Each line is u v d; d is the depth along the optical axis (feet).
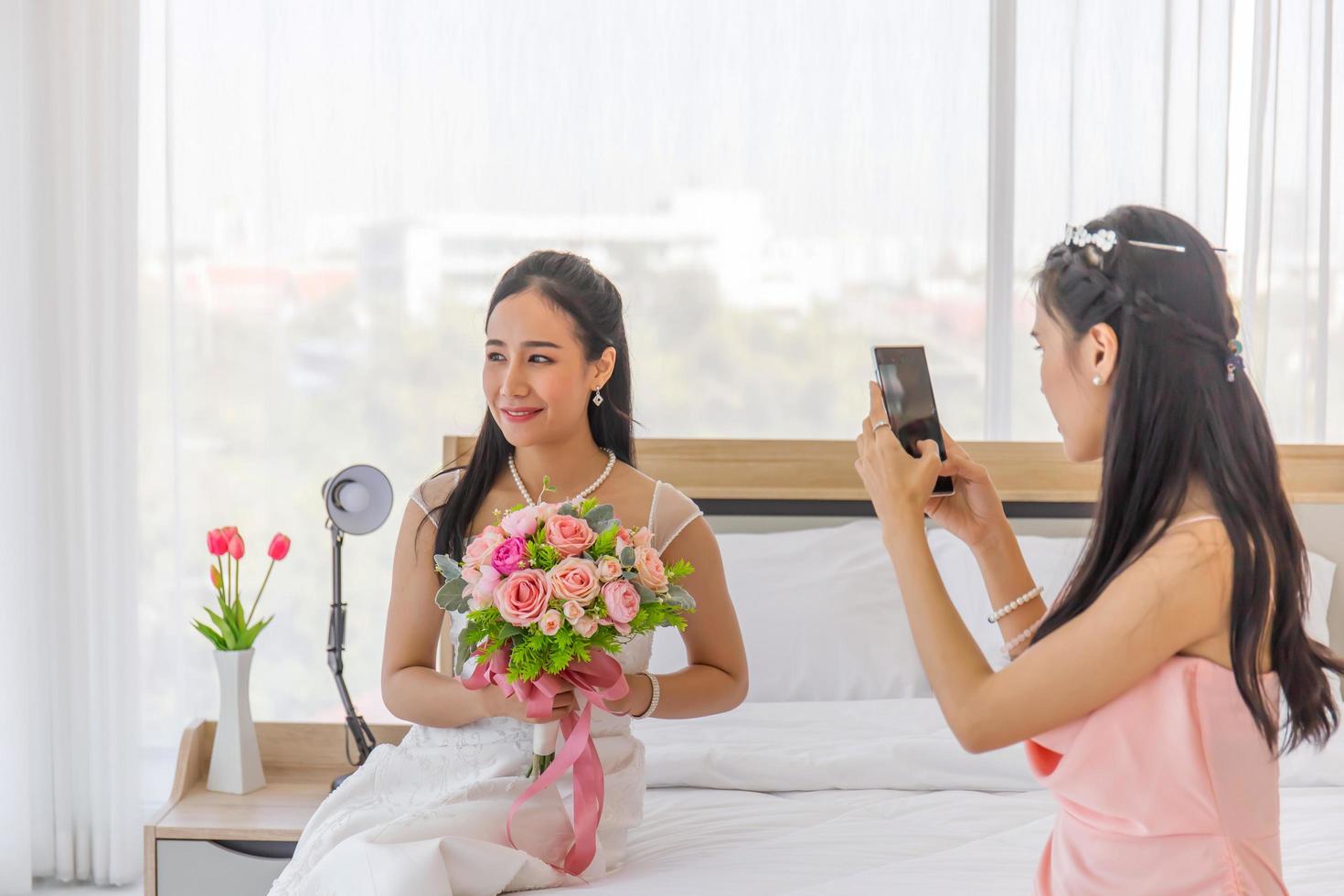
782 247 10.30
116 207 9.97
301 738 8.67
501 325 6.13
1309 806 6.88
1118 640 3.71
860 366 10.36
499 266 10.39
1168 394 3.82
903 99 10.17
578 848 5.58
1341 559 9.68
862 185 10.23
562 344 6.10
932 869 5.82
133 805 10.30
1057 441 10.16
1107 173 10.06
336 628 8.57
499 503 6.41
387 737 8.71
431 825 5.54
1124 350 3.87
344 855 5.29
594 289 6.28
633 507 6.41
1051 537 9.83
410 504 6.56
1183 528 3.76
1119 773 3.86
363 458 10.61
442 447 10.16
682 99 10.23
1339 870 5.81
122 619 10.19
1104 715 3.86
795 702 8.57
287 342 10.52
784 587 9.02
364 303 10.48
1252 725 3.78
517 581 5.23
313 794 8.25
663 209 10.30
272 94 10.29
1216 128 9.90
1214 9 9.84
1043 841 6.31
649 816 6.74
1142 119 9.98
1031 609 4.92
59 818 10.34
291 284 10.46
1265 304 9.95
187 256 10.43
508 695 5.54
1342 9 9.84
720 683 6.26
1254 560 3.68
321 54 10.27
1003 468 10.06
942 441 4.99
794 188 10.26
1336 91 9.92
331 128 10.33
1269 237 9.93
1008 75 10.07
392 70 10.27
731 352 10.38
